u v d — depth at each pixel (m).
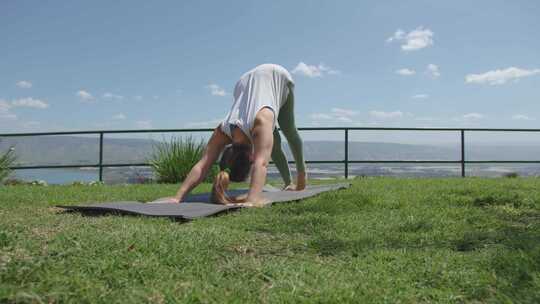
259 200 4.79
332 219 3.80
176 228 3.30
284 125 6.37
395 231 3.36
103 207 4.32
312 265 2.40
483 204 4.73
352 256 2.72
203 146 9.96
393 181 7.95
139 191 6.75
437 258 2.53
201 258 2.47
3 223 3.34
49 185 8.26
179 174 9.57
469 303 1.95
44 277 1.98
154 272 2.16
